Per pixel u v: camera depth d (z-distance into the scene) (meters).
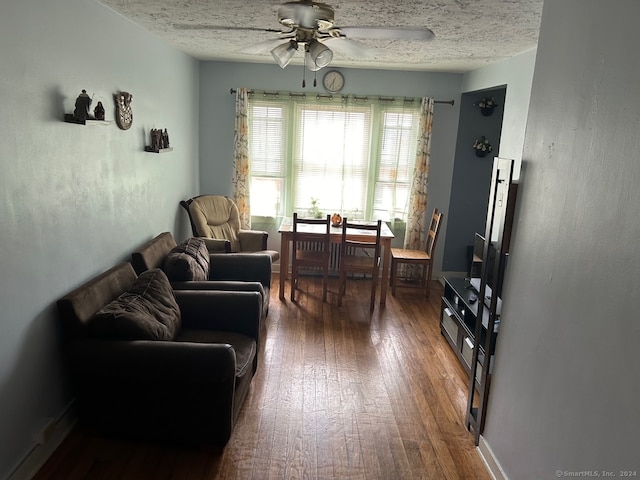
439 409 3.08
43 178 2.31
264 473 2.43
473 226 5.82
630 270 1.50
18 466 2.24
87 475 2.35
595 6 1.75
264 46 2.94
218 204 5.15
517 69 3.91
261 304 3.31
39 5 2.22
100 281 2.77
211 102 5.51
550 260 2.01
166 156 4.36
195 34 3.76
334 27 2.46
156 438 2.55
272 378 3.36
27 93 2.15
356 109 5.52
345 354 3.79
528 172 2.26
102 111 2.71
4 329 2.08
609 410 1.58
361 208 5.79
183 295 3.14
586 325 1.73
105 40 2.96
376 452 2.63
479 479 2.47
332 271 5.90
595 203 1.71
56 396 2.56
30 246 2.23
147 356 2.36
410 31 2.38
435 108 5.51
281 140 5.61
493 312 2.56
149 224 3.96
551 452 1.94
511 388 2.33
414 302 5.09
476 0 2.42
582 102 1.82
